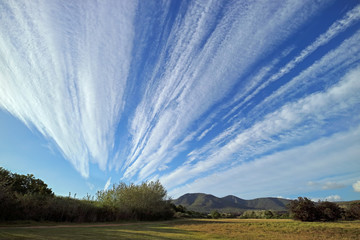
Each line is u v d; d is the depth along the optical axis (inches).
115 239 374.0
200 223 841.5
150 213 1149.7
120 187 1167.0
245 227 639.1
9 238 319.9
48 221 740.7
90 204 962.1
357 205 868.0
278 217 1375.5
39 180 1134.4
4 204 660.7
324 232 496.7
